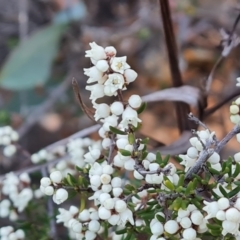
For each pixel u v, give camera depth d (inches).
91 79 8.8
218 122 19.1
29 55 20.1
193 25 21.5
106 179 9.1
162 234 9.1
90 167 9.7
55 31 20.6
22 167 14.6
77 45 22.1
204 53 20.6
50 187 9.4
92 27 22.3
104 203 9.0
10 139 13.1
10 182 12.3
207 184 9.0
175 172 9.3
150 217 9.3
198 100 12.5
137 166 9.1
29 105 21.6
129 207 9.2
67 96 21.6
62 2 21.6
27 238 12.3
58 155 13.6
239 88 14.2
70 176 9.4
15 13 24.0
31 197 12.3
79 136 13.5
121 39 22.1
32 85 19.8
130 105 8.9
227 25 19.5
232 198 8.6
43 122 21.9
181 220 8.9
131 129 9.1
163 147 12.3
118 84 8.7
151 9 21.0
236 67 19.5
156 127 21.5
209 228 8.7
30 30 23.6
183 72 20.4
